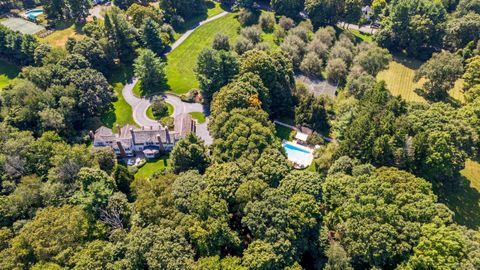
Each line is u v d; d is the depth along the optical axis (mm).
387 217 63969
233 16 174750
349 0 152875
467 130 86250
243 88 97938
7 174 82562
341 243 68062
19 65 134875
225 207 67688
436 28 138125
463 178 92062
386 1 174250
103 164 93438
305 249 65438
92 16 162000
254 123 86562
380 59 122375
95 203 72312
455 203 85500
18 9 169125
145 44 143250
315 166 95500
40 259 63344
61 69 114312
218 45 136750
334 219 70500
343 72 127375
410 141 81062
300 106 106688
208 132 109188
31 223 68000
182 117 109750
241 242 66875
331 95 121750
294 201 67688
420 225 63719
